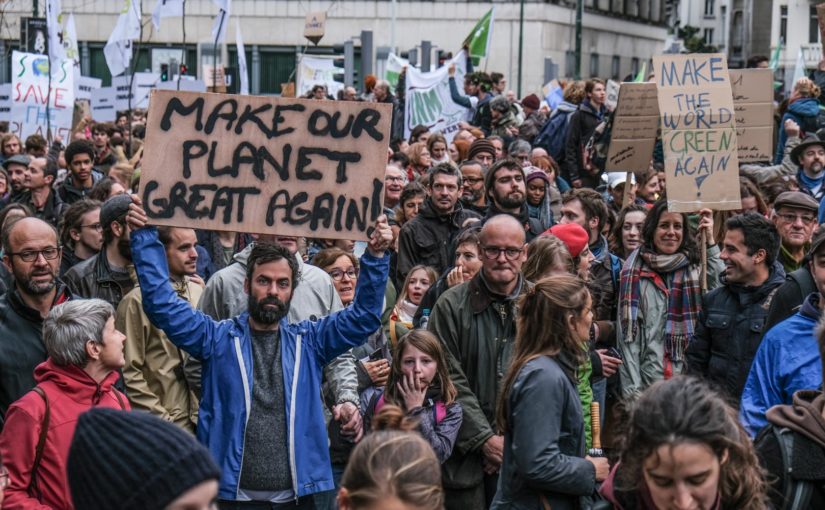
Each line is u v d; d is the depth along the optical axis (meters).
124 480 3.36
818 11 14.92
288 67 61.00
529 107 25.98
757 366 6.78
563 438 6.09
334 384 7.89
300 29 60.56
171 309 6.66
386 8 60.22
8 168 15.25
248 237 11.45
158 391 7.64
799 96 18.17
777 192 13.24
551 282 6.12
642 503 4.70
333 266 9.45
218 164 6.89
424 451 4.21
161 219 6.82
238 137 6.92
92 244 9.62
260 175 6.89
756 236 8.27
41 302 7.20
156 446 3.40
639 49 77.81
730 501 4.61
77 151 14.92
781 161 17.86
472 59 30.75
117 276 8.47
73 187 15.09
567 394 6.05
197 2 59.28
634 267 9.47
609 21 71.50
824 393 5.36
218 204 6.86
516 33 60.84
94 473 3.40
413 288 9.70
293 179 6.88
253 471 6.62
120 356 6.40
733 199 10.45
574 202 10.81
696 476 4.42
